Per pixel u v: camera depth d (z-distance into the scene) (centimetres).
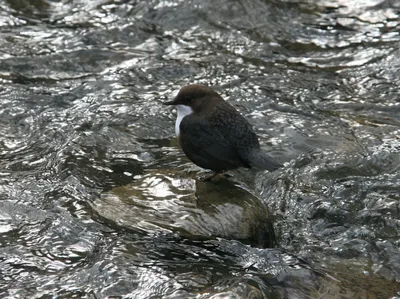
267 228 977
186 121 1027
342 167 1166
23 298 814
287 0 1792
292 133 1275
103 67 1510
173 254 902
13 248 916
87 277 857
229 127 1012
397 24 1703
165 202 979
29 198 1040
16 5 1745
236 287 811
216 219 947
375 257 944
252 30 1675
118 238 930
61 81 1448
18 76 1452
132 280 849
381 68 1517
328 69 1528
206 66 1526
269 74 1499
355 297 841
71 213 997
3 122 1284
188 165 1154
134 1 1759
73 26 1664
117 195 1004
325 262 925
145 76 1475
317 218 1039
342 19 1728
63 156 1169
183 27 1683
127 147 1217
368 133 1274
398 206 1056
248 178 1144
